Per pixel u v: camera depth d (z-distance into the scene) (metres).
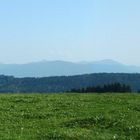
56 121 30.84
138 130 27.06
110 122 28.75
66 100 43.53
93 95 50.47
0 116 33.06
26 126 29.23
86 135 25.67
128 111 34.72
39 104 40.12
